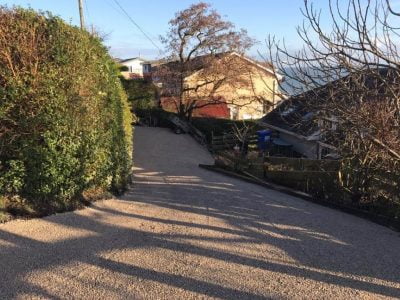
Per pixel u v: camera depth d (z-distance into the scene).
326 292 4.48
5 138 6.92
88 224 6.76
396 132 6.94
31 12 7.23
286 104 8.46
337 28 6.16
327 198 10.14
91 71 8.47
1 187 6.92
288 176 12.52
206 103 37.84
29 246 5.56
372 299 4.34
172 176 16.47
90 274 4.78
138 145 29.27
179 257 5.39
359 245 6.18
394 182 8.03
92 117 8.50
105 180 9.46
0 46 6.82
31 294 4.27
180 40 37.22
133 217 7.46
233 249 5.80
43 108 7.16
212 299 4.26
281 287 4.58
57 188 7.53
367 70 5.94
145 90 41.75
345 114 6.92
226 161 18.97
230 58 35.56
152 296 4.30
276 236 6.55
